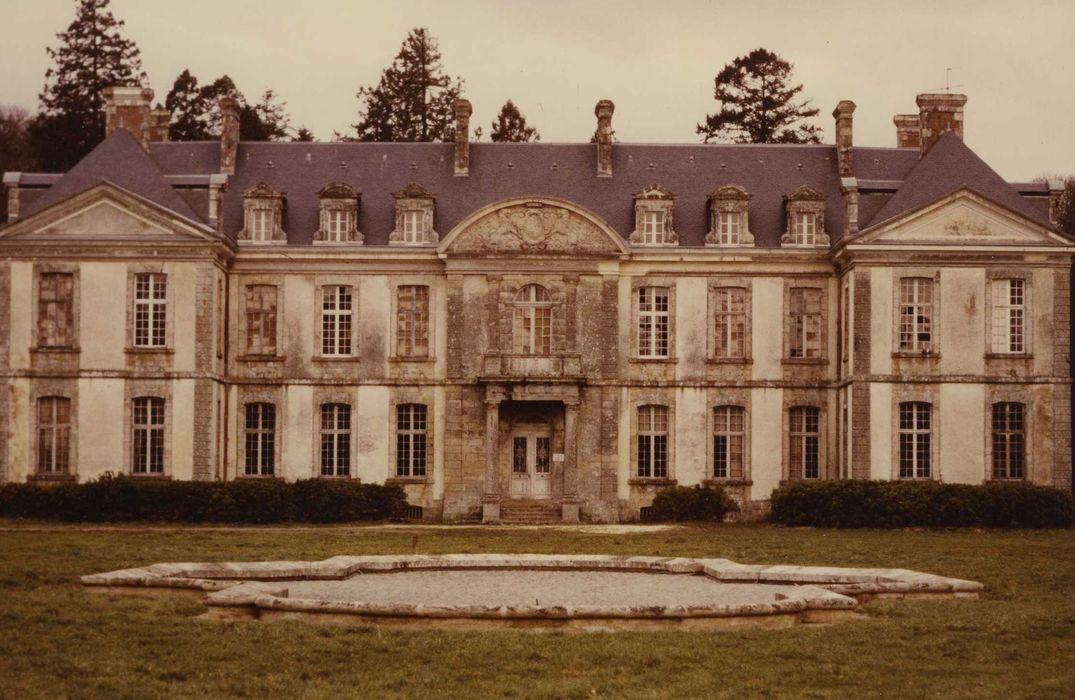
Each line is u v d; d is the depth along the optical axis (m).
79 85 86.06
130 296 56.03
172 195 57.22
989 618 25.00
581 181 60.78
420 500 57.84
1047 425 55.47
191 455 55.72
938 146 59.00
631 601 25.91
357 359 58.19
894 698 19.16
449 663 20.56
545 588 28.12
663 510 56.81
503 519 57.03
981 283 55.62
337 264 58.31
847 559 37.12
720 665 20.69
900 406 55.38
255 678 19.75
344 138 92.81
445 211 59.59
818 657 21.36
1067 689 19.62
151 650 21.34
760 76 91.81
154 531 47.97
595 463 57.66
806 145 62.56
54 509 53.06
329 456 58.25
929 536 48.03
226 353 58.09
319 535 46.19
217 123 91.19
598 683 19.56
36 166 87.44
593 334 57.84
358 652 21.14
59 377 55.97
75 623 23.31
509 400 57.28
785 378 58.28
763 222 59.50
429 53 93.00
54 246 55.88
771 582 29.25
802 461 58.38
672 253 58.06
